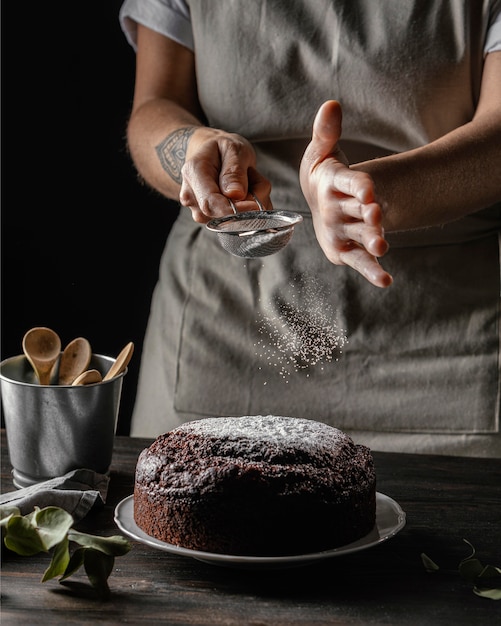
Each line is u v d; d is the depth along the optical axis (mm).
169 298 1932
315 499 1043
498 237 1829
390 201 1402
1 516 1073
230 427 1161
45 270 2730
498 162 1532
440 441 1804
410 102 1748
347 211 1142
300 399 1832
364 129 1790
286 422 1195
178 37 1920
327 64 1761
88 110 2639
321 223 1216
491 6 1720
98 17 2580
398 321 1794
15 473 1318
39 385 1259
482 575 1043
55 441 1279
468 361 1791
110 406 1310
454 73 1742
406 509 1241
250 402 1847
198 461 1091
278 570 1062
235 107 1838
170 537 1066
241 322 1848
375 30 1738
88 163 2670
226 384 1854
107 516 1205
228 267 1860
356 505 1075
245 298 1847
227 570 1059
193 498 1050
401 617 959
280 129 1812
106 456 1321
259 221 1314
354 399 1816
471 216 1790
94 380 1300
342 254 1201
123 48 2604
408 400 1806
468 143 1515
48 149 2654
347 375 1814
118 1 2574
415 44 1729
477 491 1308
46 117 2635
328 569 1065
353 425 1826
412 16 1723
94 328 2770
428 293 1790
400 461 1424
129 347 1356
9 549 1073
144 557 1088
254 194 1427
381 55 1736
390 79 1741
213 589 1015
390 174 1413
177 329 1897
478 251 1806
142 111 1870
